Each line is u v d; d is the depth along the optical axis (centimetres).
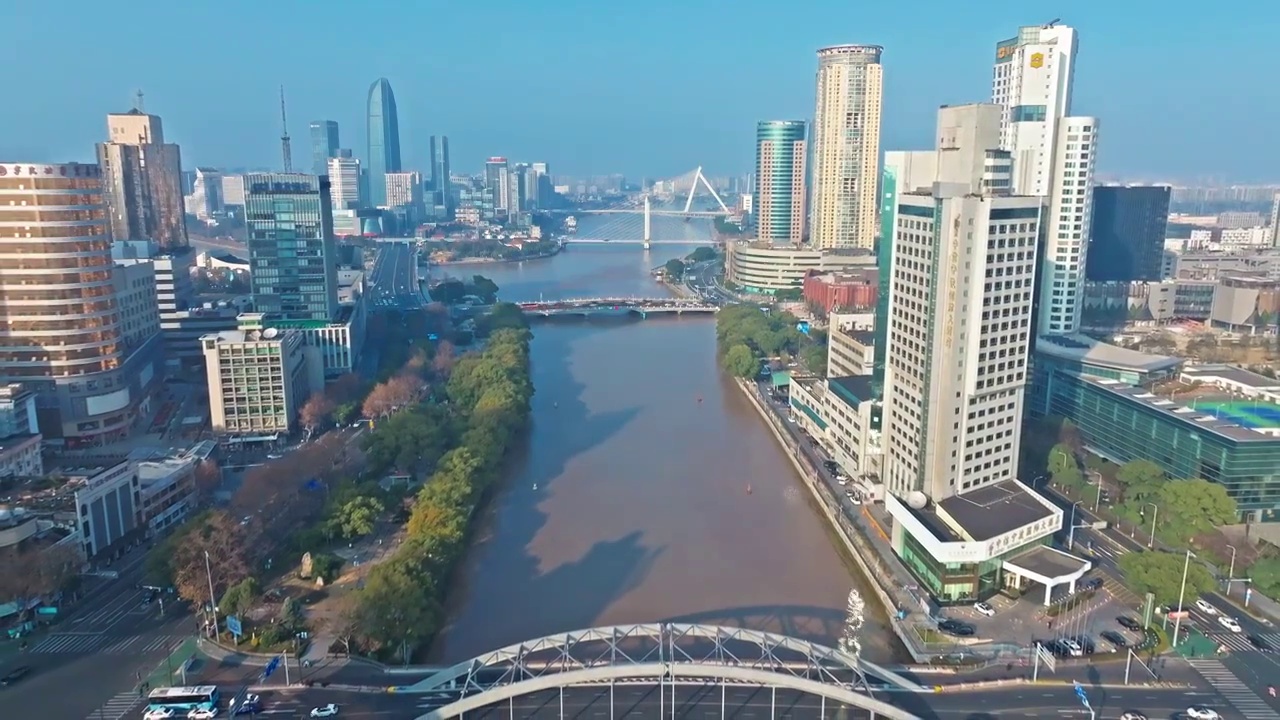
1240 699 19300
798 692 19950
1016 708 18838
